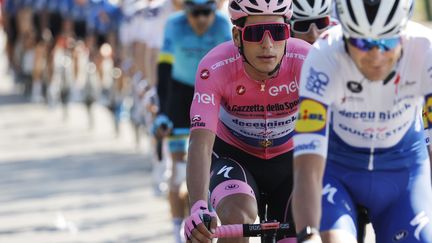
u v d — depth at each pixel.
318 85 7.80
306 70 7.90
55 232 16.17
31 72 34.28
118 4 28.34
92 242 15.38
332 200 8.23
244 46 9.36
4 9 35.97
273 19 9.30
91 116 28.77
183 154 14.79
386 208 8.55
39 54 34.00
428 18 40.47
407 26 7.95
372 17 7.37
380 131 8.22
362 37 7.50
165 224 16.56
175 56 14.86
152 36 17.48
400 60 7.86
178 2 17.14
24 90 35.47
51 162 23.41
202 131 9.17
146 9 17.72
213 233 8.27
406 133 8.38
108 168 22.48
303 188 7.53
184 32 14.73
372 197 8.48
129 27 22.58
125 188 20.02
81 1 31.94
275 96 9.71
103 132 28.38
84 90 28.78
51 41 32.72
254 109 9.79
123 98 26.88
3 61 45.31
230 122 9.98
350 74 7.83
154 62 17.50
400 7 7.39
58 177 21.44
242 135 10.02
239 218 8.94
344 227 8.02
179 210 14.54
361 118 8.12
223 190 9.30
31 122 30.16
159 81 14.91
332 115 8.28
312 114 7.76
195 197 8.78
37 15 32.94
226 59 9.53
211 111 9.32
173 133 14.80
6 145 26.14
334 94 7.89
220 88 9.50
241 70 9.52
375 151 8.36
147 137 25.03
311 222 7.36
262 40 9.27
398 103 8.04
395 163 8.41
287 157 10.14
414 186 8.43
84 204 18.45
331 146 8.49
